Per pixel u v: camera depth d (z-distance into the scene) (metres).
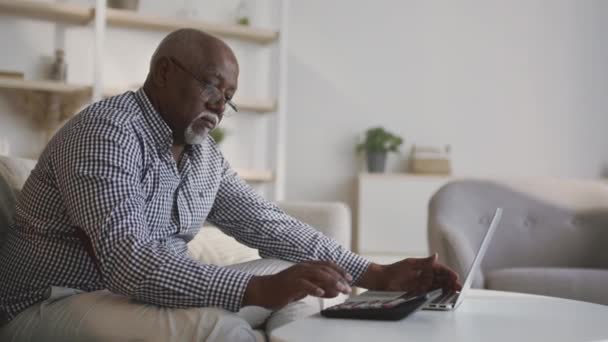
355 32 4.90
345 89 4.88
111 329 1.12
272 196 4.54
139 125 1.30
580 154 5.19
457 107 5.04
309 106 4.83
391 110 4.95
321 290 1.06
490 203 2.88
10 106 3.86
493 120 5.09
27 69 3.93
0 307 1.31
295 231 1.53
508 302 1.37
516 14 5.12
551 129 5.16
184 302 1.12
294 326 1.07
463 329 1.08
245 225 1.56
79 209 1.18
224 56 1.34
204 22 4.16
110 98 1.33
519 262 2.86
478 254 1.34
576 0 5.20
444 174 4.82
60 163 1.22
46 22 3.96
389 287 1.39
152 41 4.25
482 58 5.08
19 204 1.36
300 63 4.81
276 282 1.09
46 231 1.29
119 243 1.14
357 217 4.77
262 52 4.57
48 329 1.20
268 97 4.59
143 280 1.12
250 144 4.54
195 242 2.05
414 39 4.98
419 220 4.62
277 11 4.64
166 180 1.35
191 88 1.32
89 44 4.07
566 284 2.34
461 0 5.05
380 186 4.59
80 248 1.30
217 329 1.07
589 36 5.21
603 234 2.81
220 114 1.37
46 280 1.30
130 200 1.19
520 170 5.12
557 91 5.17
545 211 2.88
